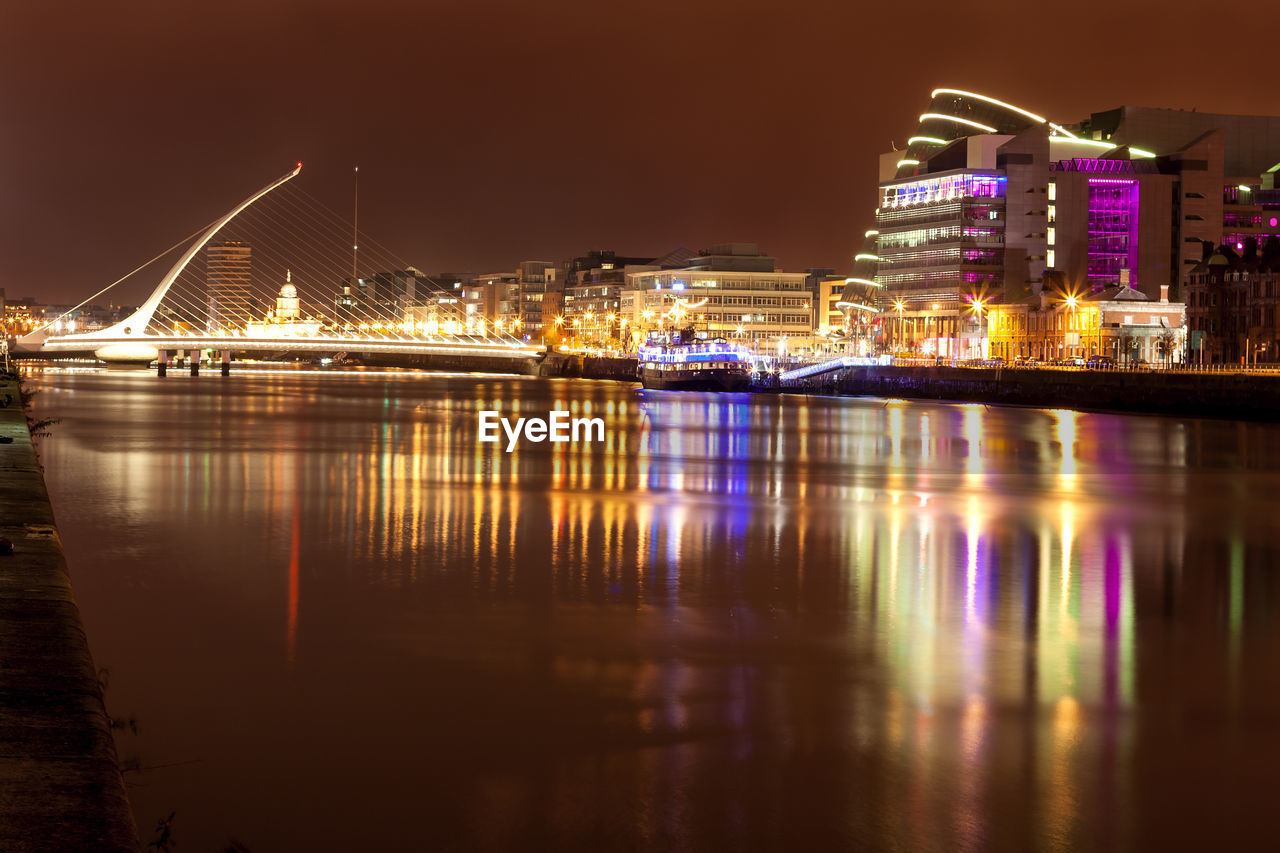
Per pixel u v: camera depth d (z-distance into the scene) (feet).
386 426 367.66
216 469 233.35
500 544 146.51
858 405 522.06
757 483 223.51
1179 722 77.25
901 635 100.53
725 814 61.87
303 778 65.16
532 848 57.47
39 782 29.86
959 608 111.75
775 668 89.51
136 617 103.60
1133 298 612.29
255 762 67.36
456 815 60.90
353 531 155.53
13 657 41.88
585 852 57.26
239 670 86.43
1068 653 94.94
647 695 81.71
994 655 94.07
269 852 56.18
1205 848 58.95
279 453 271.49
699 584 122.11
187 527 157.17
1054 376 484.74
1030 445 315.17
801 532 159.63
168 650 92.07
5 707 36.01
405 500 189.37
